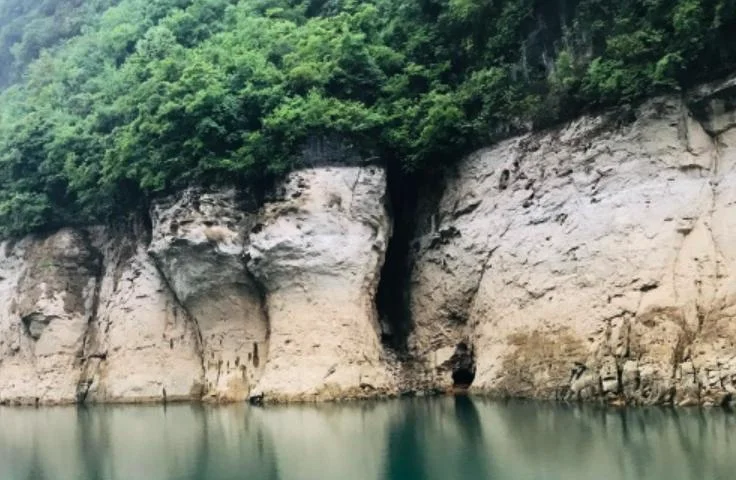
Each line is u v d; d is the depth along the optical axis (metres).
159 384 43.78
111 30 62.09
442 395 37.00
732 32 28.81
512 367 34.06
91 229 51.06
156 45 51.66
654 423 24.16
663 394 27.64
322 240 38.53
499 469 19.44
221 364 41.22
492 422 27.12
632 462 18.95
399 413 31.25
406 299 41.22
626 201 31.12
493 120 37.72
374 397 37.09
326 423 29.78
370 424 28.69
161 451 26.02
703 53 29.56
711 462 18.34
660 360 28.08
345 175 39.53
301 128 39.38
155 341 44.53
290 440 26.30
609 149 32.28
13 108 62.00
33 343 49.66
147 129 43.12
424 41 41.66
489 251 36.84
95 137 49.72
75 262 50.16
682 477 17.08
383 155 40.31
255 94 41.00
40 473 23.52
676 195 29.81
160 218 42.69
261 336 40.53
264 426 30.12
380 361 38.59
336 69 40.91
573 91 33.69
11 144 52.16
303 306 38.34
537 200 35.03
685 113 30.30
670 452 19.78
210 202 40.59
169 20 54.19
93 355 47.91
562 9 34.97
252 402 38.00
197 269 40.97
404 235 42.25
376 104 40.81
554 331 32.50
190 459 24.03
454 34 40.88
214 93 40.66
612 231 31.16
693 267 28.52
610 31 32.88
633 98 31.41
